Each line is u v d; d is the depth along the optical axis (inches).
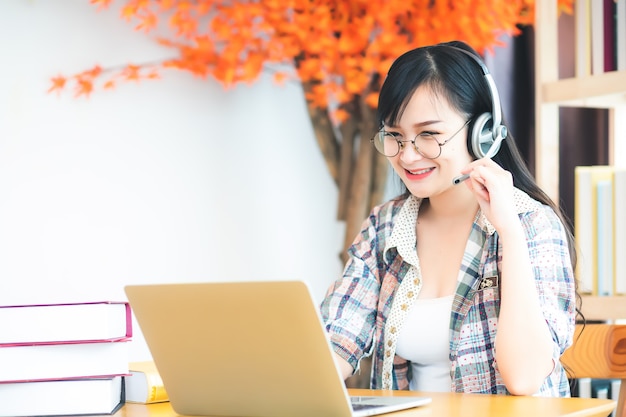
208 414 51.5
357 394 59.1
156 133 120.2
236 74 120.6
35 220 111.9
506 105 118.0
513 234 58.0
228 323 47.2
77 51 115.0
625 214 89.7
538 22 95.0
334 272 132.0
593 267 91.4
